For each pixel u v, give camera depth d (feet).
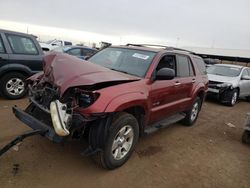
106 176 11.05
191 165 13.35
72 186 10.05
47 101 10.91
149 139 16.21
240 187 11.81
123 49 15.65
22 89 21.72
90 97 10.08
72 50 38.40
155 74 13.48
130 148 12.08
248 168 13.99
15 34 20.94
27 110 12.23
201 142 17.06
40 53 22.34
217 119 24.44
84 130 10.57
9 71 20.61
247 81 35.53
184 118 19.72
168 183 11.25
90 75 10.52
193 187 11.24
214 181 12.03
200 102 20.94
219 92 31.63
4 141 13.05
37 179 10.16
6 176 10.05
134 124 11.76
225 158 14.94
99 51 16.74
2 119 16.15
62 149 12.85
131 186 10.60
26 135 9.67
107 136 10.44
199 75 19.83
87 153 10.43
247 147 17.35
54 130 9.98
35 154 12.05
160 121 15.53
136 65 13.89
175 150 15.02
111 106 10.02
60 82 10.45
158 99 13.73
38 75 13.38
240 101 39.11
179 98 16.69
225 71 35.65
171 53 15.65
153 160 13.24
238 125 23.17
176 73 16.21
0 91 20.72
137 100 11.39
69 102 10.19
